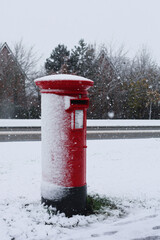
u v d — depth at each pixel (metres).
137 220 3.75
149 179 5.99
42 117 4.18
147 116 30.03
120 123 23.06
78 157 4.00
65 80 3.74
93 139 13.75
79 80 3.77
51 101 3.98
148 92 26.66
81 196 4.08
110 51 32.00
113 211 4.20
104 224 3.73
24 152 9.18
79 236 3.23
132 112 28.98
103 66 29.34
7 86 27.33
